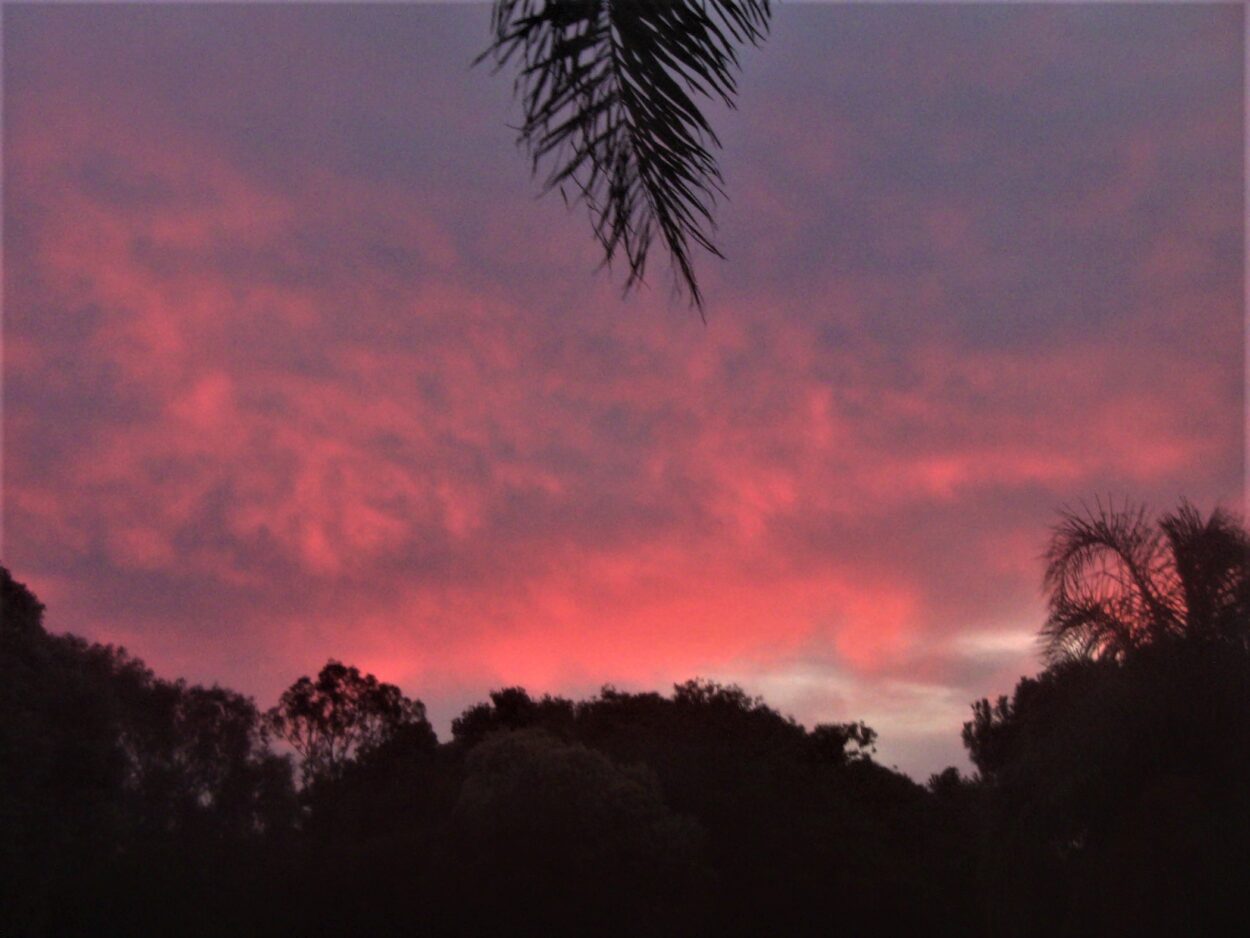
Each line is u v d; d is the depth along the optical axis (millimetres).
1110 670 10969
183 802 18453
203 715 19469
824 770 30141
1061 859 11961
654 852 21969
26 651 13383
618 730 29516
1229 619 10680
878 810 28953
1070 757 11078
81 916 14250
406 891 20172
